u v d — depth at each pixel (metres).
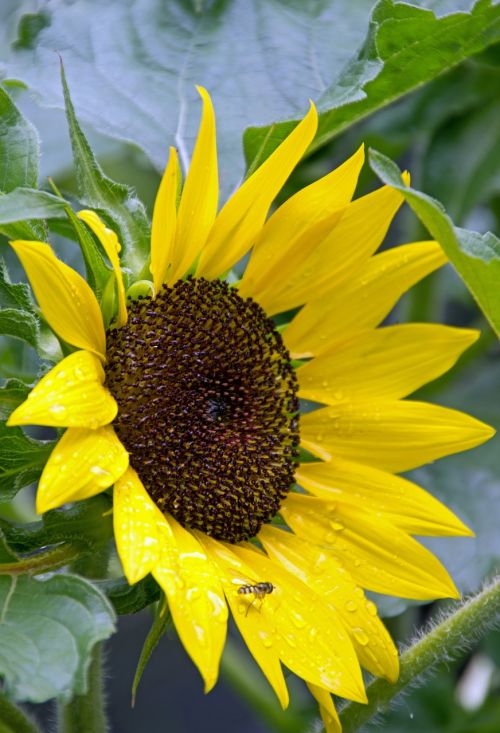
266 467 0.71
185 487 0.70
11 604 0.63
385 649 0.69
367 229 0.72
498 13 0.72
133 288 0.69
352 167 0.71
